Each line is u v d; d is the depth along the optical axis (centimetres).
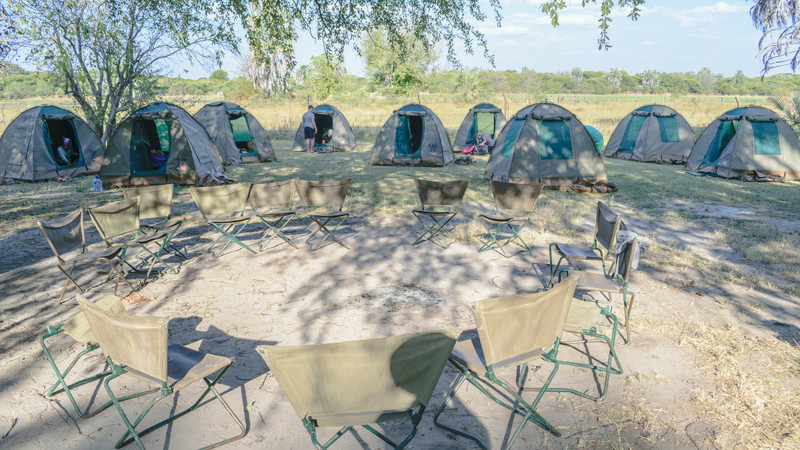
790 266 619
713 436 305
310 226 831
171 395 354
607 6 639
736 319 471
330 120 2122
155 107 1227
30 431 315
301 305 506
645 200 1066
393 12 1102
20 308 507
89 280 585
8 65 1249
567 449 295
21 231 817
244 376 377
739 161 1352
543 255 670
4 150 1348
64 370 387
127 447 299
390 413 244
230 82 8319
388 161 1591
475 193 1120
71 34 1323
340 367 227
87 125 1432
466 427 316
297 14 1036
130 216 594
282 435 310
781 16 1080
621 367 381
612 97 7900
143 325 260
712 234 786
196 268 621
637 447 296
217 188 661
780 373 373
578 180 1179
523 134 1193
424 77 4025
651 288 550
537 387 359
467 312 488
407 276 591
